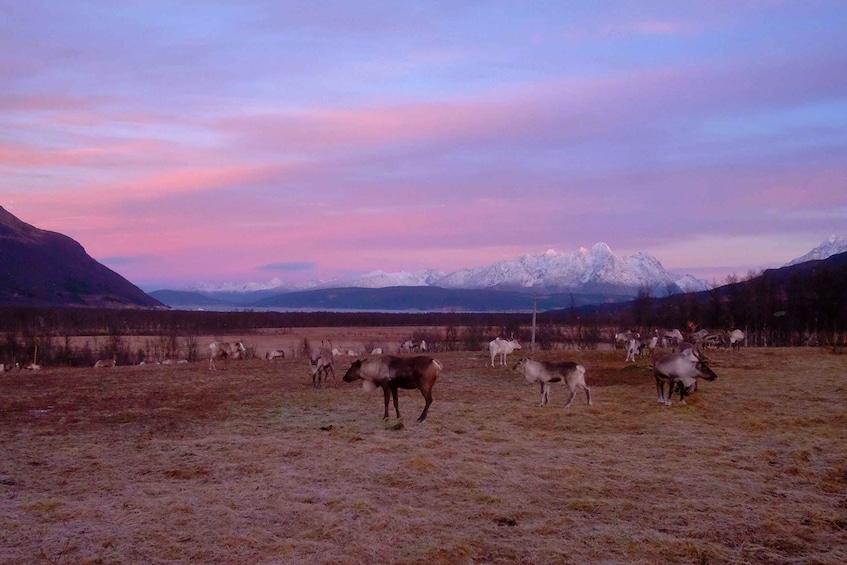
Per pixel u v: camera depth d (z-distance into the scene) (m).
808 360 30.53
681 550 7.18
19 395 20.38
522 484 9.77
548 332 77.12
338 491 9.38
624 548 7.24
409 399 19.50
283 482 9.84
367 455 11.65
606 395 20.23
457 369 28.84
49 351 61.91
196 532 7.68
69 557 6.93
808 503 8.88
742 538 7.57
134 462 11.33
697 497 9.17
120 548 7.20
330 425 14.80
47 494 9.48
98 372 29.05
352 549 7.14
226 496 9.09
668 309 73.94
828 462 11.23
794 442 12.97
